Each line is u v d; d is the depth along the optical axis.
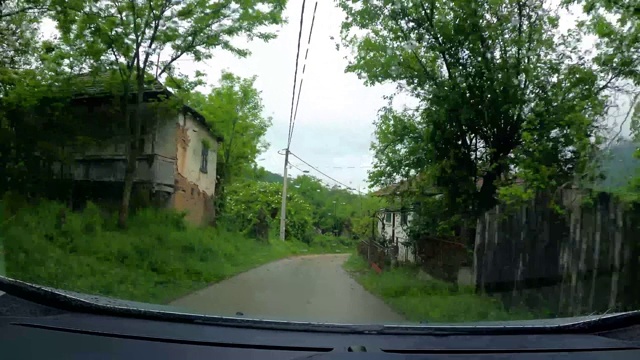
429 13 10.26
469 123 10.39
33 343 2.49
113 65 11.77
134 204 14.38
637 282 5.46
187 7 11.10
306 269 14.78
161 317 2.86
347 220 39.41
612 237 5.85
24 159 11.98
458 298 8.52
